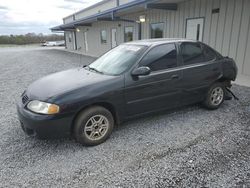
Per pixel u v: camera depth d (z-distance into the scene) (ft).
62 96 9.54
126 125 12.69
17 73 33.27
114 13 43.55
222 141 10.65
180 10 33.14
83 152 10.00
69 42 104.63
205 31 29.58
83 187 7.74
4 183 8.02
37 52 84.12
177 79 12.51
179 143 10.57
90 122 10.32
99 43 67.72
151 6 31.96
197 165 8.78
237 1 25.05
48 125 9.28
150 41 12.94
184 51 13.12
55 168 8.84
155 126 12.51
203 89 13.94
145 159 9.30
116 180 8.04
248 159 9.13
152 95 11.80
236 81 22.53
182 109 15.10
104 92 10.27
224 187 7.54
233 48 26.48
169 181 7.89
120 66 11.69
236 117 13.61
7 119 14.01
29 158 9.56
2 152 10.05
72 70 13.44
